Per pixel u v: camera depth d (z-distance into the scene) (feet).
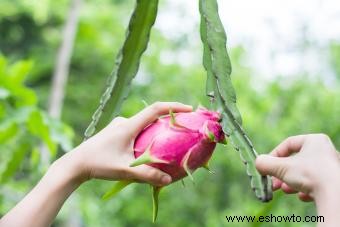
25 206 3.03
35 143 6.48
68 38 11.48
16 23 20.43
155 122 3.03
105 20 17.25
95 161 3.01
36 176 6.77
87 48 17.95
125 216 15.92
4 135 6.37
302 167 2.60
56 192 3.04
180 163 2.87
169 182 2.90
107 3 18.94
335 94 14.74
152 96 16.44
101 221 13.66
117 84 3.43
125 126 3.01
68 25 11.51
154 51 16.65
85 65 18.92
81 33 16.38
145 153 2.88
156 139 2.89
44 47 19.15
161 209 15.81
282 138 14.67
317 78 15.80
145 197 15.81
